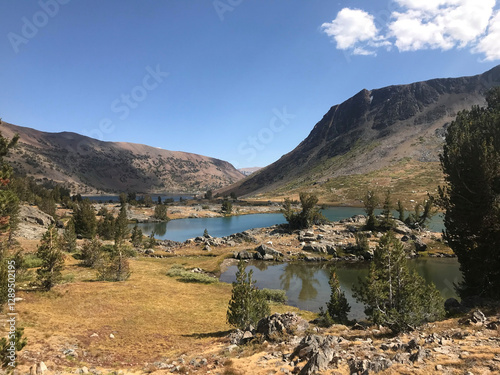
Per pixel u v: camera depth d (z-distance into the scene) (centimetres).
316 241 7938
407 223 8969
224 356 1847
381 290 2347
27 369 1488
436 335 1577
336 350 1566
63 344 2045
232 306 2634
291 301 4431
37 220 8006
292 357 1617
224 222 15612
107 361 1891
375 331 2095
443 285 4731
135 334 2520
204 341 2425
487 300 2612
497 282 2739
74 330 2408
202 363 1756
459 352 1285
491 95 3900
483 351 1247
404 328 1950
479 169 2670
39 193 17650
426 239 7456
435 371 1119
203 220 16600
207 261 6881
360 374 1222
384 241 2388
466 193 2838
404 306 2173
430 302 2225
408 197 18412
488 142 2841
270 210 19975
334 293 3005
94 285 4159
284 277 5762
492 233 2723
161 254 7694
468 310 2416
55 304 3131
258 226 13925
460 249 3000
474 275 2845
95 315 2950
